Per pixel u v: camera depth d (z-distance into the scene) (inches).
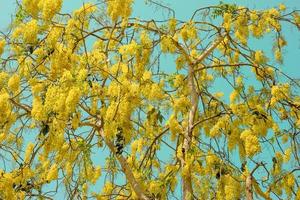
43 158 279.4
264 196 288.7
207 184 287.0
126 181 296.5
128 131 261.7
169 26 307.0
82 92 250.4
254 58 326.0
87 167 279.0
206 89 336.2
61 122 250.2
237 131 289.9
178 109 302.5
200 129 323.0
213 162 283.7
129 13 279.7
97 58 273.6
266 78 316.5
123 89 261.0
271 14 329.7
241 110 294.0
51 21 269.7
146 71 276.2
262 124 286.2
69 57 270.7
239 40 332.8
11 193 266.4
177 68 319.3
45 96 260.2
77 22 284.2
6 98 256.1
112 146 266.2
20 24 272.4
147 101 278.7
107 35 301.7
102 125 270.4
